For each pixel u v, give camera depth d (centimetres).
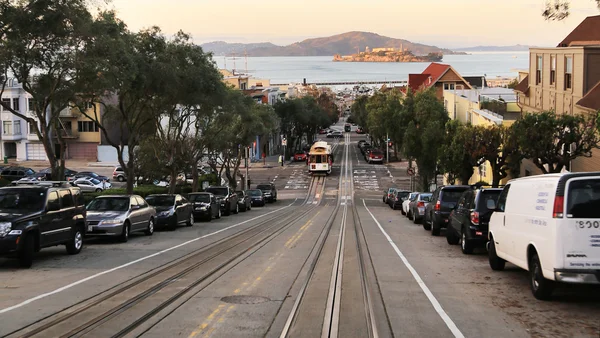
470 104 4978
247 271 1458
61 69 2395
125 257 1739
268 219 3572
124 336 855
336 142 13188
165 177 5403
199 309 1026
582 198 995
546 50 3212
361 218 3666
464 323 920
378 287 1224
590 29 3406
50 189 1681
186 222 2966
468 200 1814
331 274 1414
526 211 1164
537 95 3391
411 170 6219
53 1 2152
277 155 11088
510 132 2747
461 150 3222
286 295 1152
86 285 1266
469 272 1420
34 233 1550
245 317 966
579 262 985
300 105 10006
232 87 5100
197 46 3203
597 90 2578
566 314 982
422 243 2094
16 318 963
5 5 2125
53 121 2659
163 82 2956
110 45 2392
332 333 866
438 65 10156
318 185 7431
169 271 1462
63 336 852
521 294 1148
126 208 2253
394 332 868
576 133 2300
